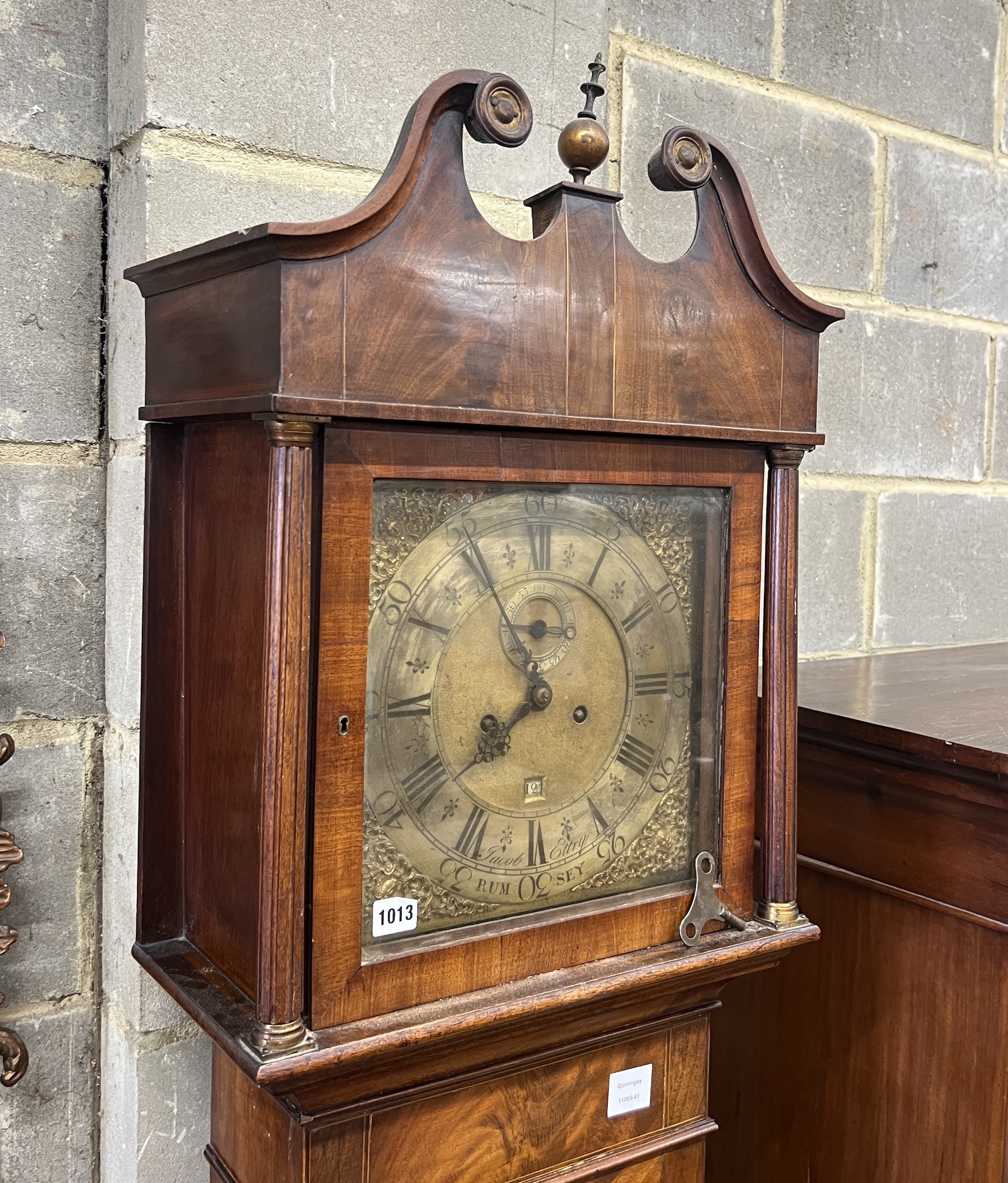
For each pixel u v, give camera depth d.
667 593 0.79
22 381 0.89
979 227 1.63
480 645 0.71
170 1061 0.91
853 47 1.45
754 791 0.85
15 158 0.87
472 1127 0.80
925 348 1.57
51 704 0.92
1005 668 1.37
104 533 0.94
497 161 1.02
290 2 0.90
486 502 0.70
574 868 0.77
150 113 0.84
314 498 0.63
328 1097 0.69
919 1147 1.00
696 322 0.77
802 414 0.83
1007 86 1.64
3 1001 0.87
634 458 0.75
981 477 1.67
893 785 1.01
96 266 0.92
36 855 0.92
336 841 0.65
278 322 0.60
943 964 0.98
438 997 0.70
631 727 0.79
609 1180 0.88
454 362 0.66
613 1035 0.84
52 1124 0.94
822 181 1.43
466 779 0.71
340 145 0.94
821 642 1.49
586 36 1.09
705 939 0.82
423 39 0.98
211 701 0.76
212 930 0.76
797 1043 1.12
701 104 1.29
